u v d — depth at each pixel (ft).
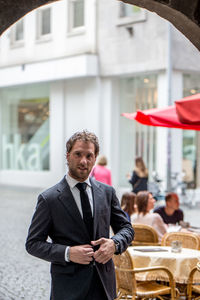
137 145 65.46
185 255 21.83
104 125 67.41
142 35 61.62
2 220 45.52
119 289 21.57
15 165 82.43
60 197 12.25
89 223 12.30
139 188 46.78
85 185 12.46
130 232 12.84
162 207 30.91
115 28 64.54
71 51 69.31
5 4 13.12
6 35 78.95
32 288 24.94
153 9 14.90
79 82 70.23
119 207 13.16
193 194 57.82
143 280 21.75
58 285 12.10
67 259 11.79
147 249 22.81
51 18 72.18
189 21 14.60
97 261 11.85
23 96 80.69
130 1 14.70
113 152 67.21
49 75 71.41
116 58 64.64
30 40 75.25
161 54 59.77
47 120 76.59
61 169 73.46
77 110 70.79
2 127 85.20
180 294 22.44
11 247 34.73
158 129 61.57
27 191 71.05
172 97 59.52
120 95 67.41
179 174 58.29
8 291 24.34
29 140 79.97
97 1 66.33
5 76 79.41
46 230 12.26
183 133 61.41
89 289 12.09
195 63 60.39
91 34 67.00
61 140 73.15
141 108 64.80
